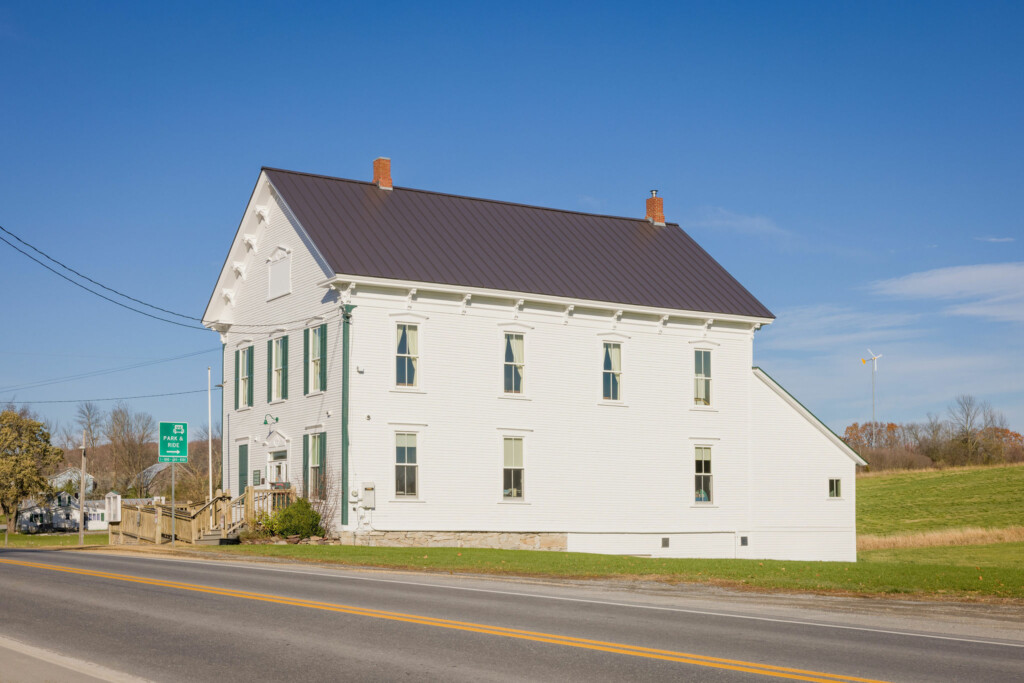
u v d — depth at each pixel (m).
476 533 34.31
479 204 40.56
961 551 45.59
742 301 40.84
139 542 35.59
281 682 9.68
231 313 41.81
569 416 36.59
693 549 38.62
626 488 37.47
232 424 40.94
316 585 18.47
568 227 41.62
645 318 38.53
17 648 11.22
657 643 12.16
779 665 10.80
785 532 40.62
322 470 33.94
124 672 10.09
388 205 37.84
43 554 27.64
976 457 118.25
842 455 42.25
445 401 34.28
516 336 35.97
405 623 13.41
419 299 34.19
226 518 35.25
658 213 45.16
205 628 12.80
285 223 37.66
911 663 11.08
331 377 33.84
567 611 15.19
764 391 41.06
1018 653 11.89
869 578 20.66
